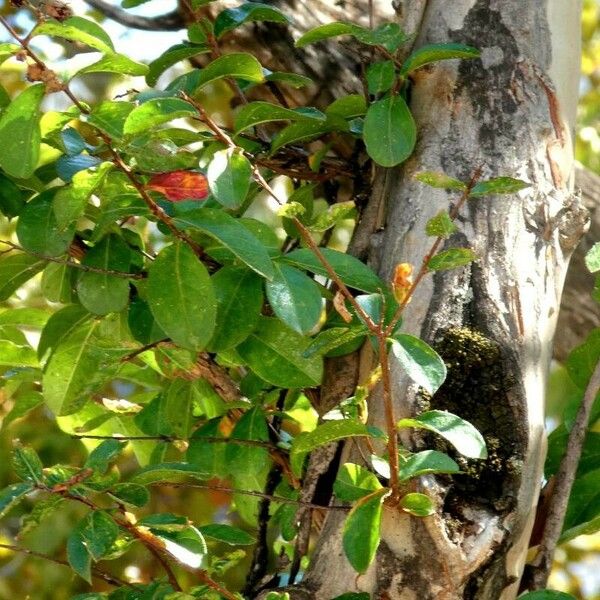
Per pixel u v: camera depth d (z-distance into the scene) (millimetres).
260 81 2230
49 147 2287
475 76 2264
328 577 2180
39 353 2268
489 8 2279
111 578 2260
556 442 2281
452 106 2260
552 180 2244
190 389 2309
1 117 2174
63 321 2270
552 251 2225
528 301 2203
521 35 2271
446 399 2176
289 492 2328
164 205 2246
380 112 2240
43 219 2232
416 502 2129
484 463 2162
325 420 2215
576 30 2291
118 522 2158
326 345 2141
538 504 2227
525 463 2168
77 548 2141
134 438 2293
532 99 2260
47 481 2160
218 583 2201
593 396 2238
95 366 2262
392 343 2127
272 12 2314
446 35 2279
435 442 2164
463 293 2197
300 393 2324
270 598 2133
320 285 2229
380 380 2199
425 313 2193
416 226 2230
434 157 2250
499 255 2211
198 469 2172
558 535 2211
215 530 2201
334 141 2330
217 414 2342
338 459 2230
